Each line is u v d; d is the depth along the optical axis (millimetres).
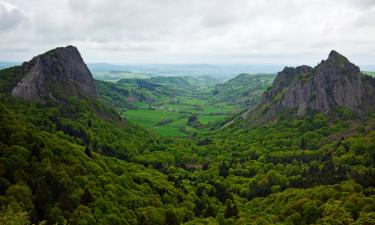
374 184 199875
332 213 151875
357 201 168125
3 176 147000
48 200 145125
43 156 170500
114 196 175125
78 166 180250
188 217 193750
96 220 151250
